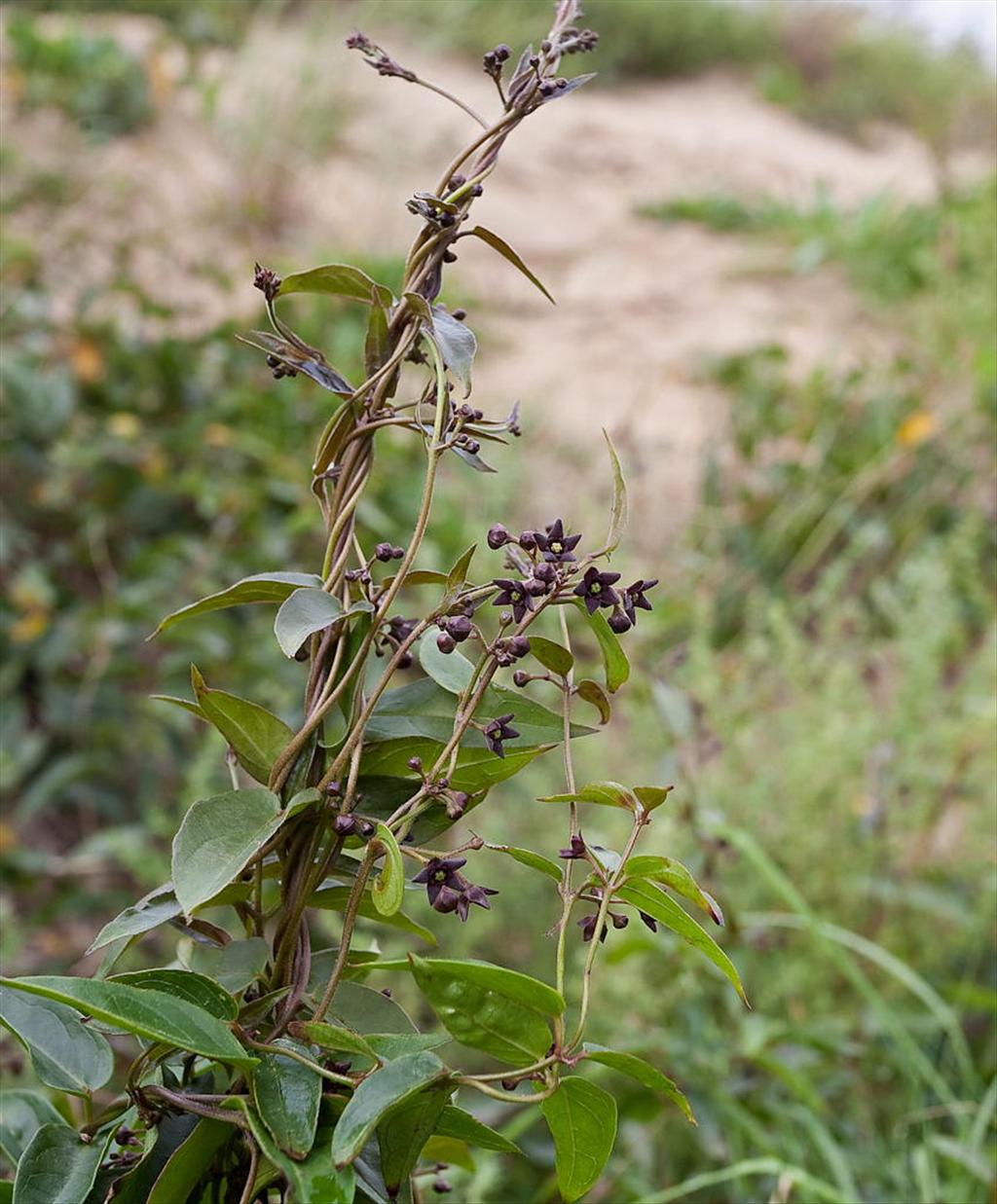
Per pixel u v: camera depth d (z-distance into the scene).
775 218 7.53
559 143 8.52
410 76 0.97
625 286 6.37
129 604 3.02
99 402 3.68
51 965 2.51
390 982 2.12
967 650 3.27
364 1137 0.71
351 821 0.83
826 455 4.33
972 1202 1.93
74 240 4.40
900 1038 1.93
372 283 0.92
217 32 7.70
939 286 5.38
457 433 0.88
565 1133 0.83
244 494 3.34
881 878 2.41
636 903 0.86
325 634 0.91
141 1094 0.81
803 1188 1.73
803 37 11.45
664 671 2.09
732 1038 2.10
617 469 0.83
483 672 0.86
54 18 7.41
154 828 2.40
